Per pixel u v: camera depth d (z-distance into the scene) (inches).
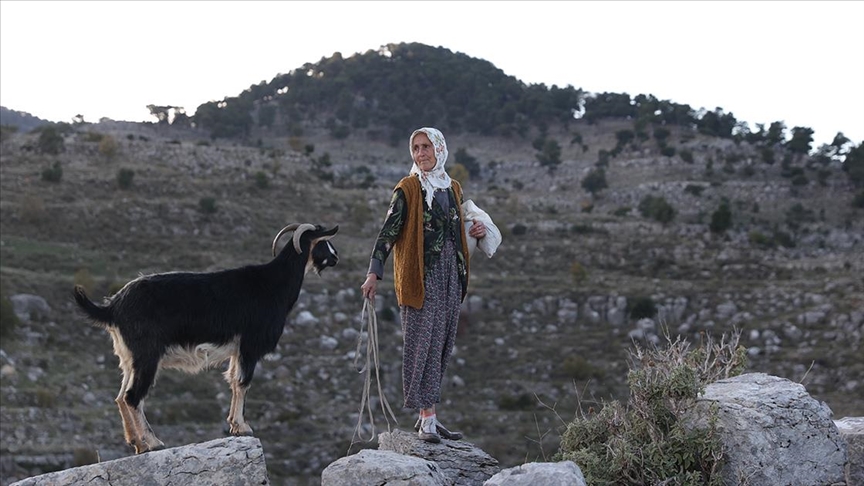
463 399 1549.0
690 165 4618.6
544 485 180.5
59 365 1379.2
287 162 3097.9
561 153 5329.7
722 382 239.0
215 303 234.1
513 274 2319.1
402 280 224.5
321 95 6471.5
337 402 1480.1
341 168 4889.3
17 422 1151.0
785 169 4387.3
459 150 5064.0
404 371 227.9
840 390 1501.0
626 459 214.8
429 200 225.8
